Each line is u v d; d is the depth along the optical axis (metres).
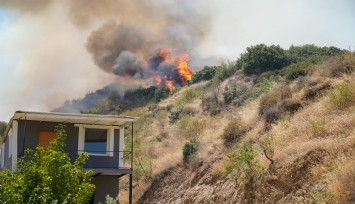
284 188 18.22
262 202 18.88
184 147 30.72
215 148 28.80
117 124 25.92
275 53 51.19
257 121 28.91
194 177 27.42
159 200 29.02
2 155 30.28
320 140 19.20
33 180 13.41
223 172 22.88
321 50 54.34
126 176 33.88
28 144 24.53
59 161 14.04
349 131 18.77
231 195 21.91
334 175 15.62
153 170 32.09
